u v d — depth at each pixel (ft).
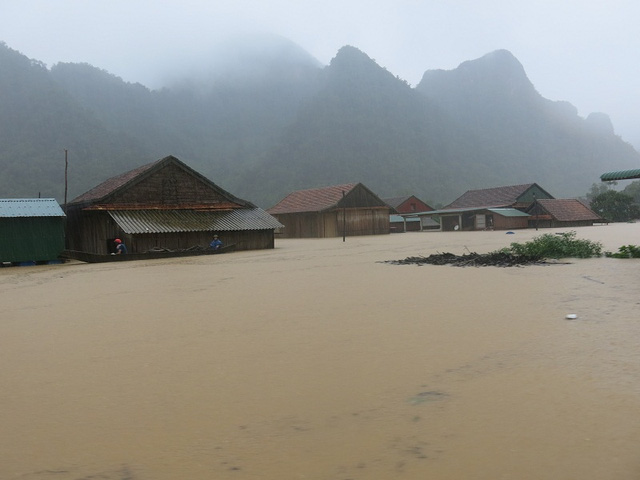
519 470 12.06
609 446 13.01
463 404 16.22
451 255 73.31
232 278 55.31
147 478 12.36
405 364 20.76
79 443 14.34
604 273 48.93
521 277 48.32
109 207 101.91
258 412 16.17
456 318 29.68
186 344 25.43
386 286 45.16
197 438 14.44
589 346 22.34
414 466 12.48
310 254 92.73
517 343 23.39
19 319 34.14
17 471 12.84
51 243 89.35
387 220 189.98
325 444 13.83
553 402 16.03
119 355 23.70
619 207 254.06
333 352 22.99
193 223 104.78
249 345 24.80
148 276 59.98
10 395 18.52
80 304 39.91
